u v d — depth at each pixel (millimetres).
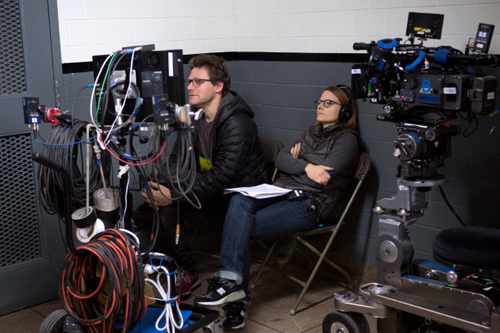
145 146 3951
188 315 2717
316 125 3520
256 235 3137
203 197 3309
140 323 2592
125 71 2604
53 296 3559
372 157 3535
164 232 3352
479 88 2420
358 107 3547
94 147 2635
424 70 2619
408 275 2760
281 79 3977
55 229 3516
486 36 2602
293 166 3377
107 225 2668
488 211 3076
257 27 4086
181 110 2518
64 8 3490
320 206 3305
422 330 2709
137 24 3820
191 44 4090
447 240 2557
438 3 3137
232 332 3094
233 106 3361
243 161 3336
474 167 3098
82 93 3615
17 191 3381
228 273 2980
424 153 2580
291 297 3492
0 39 3227
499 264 2402
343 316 2719
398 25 3314
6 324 3258
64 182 2383
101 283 2398
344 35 3576
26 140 3373
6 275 3365
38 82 3381
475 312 2424
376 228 3590
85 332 2562
